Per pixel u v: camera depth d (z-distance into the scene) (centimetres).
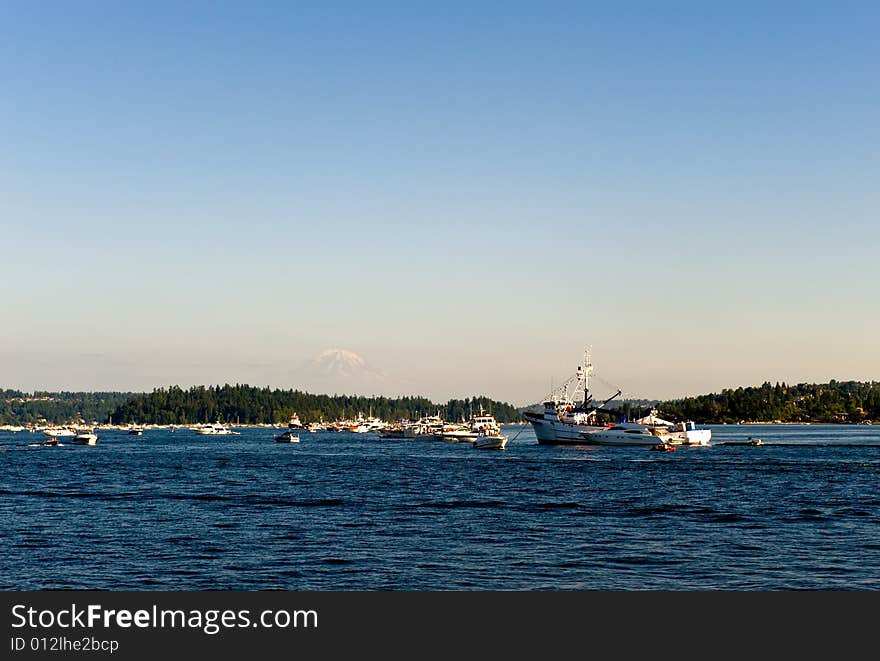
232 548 7162
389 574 6231
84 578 6153
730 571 6309
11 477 14625
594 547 7175
